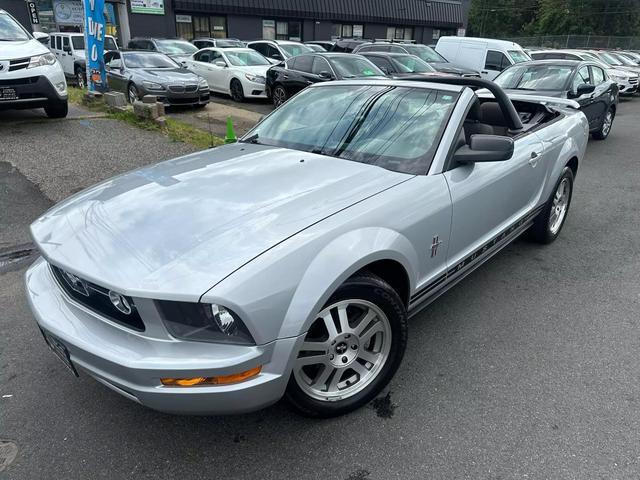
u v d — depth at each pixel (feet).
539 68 29.60
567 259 14.46
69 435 7.77
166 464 7.25
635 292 12.48
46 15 69.00
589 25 179.93
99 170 20.68
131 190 8.46
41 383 8.95
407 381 9.02
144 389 6.15
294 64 40.45
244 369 6.18
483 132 11.60
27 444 7.57
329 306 7.21
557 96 26.73
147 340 6.24
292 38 88.17
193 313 6.11
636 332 10.69
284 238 6.78
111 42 50.47
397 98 10.72
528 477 6.96
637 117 46.60
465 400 8.53
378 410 8.29
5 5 66.03
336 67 37.65
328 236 7.06
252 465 7.22
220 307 6.06
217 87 46.78
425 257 8.84
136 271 6.31
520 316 11.28
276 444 7.59
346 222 7.36
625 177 24.39
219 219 7.19
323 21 90.33
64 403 8.46
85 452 7.45
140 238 6.89
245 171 9.02
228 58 46.06
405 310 8.26
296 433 7.81
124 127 28.43
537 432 7.79
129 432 7.85
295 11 85.40
